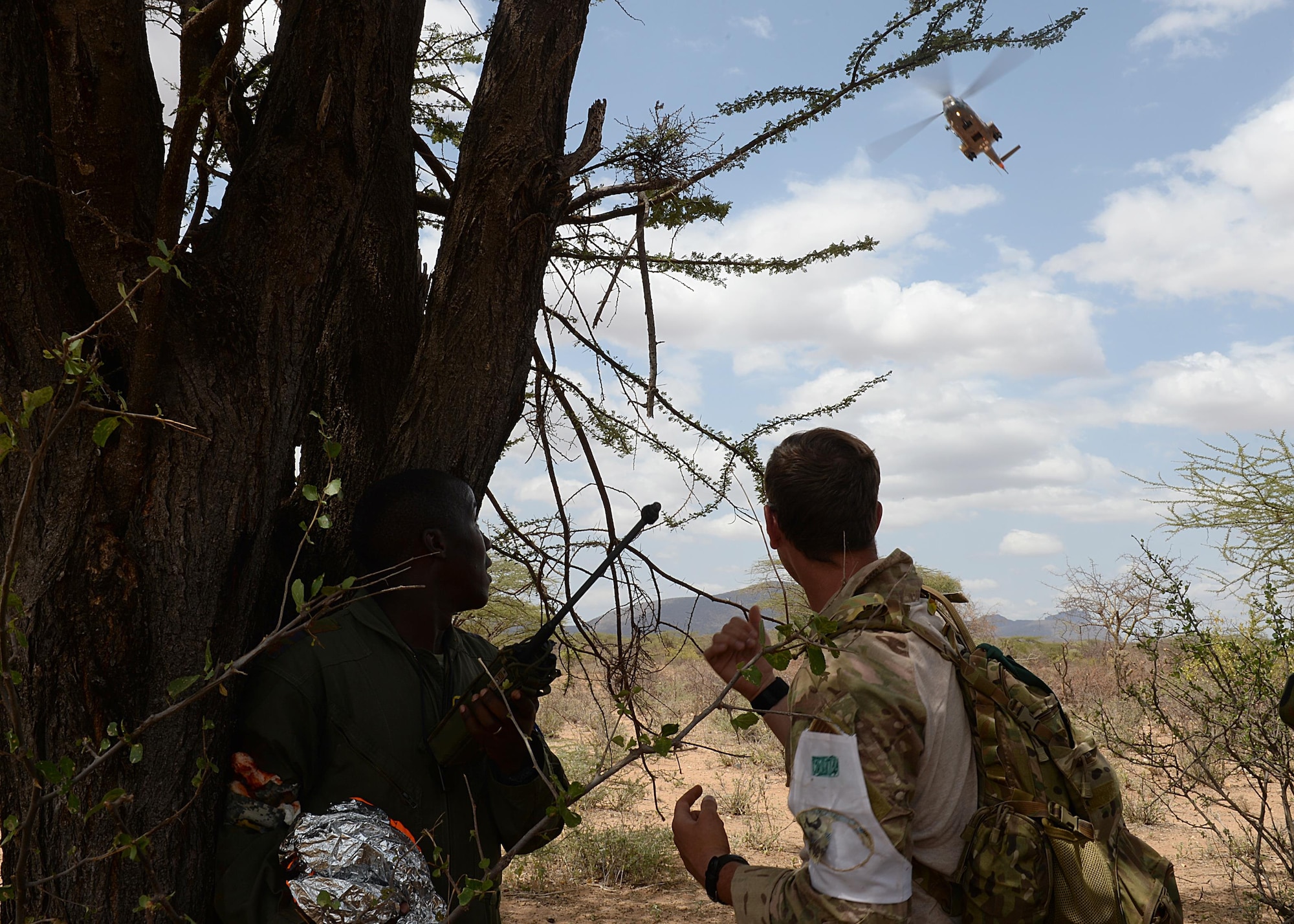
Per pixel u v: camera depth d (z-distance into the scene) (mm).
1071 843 1354
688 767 9672
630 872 5914
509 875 5832
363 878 1590
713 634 1760
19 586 1582
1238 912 4945
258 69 2582
